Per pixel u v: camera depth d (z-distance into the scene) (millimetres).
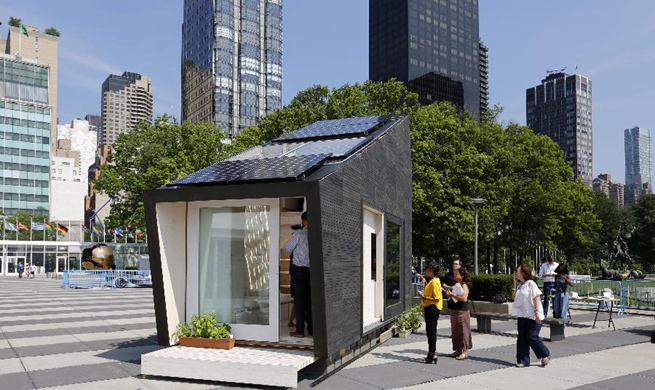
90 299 23875
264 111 164375
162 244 9289
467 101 165500
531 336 9547
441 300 9898
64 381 8133
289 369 7664
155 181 42156
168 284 9391
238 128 157625
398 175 13758
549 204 40344
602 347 11703
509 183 39875
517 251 44594
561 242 60719
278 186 8273
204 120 159250
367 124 13914
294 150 11711
